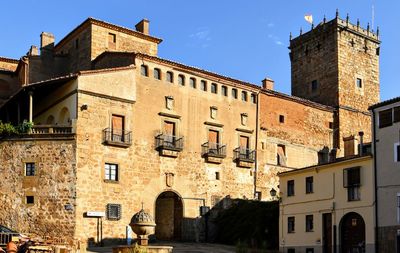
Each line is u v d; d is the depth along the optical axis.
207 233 53.84
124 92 49.78
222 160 56.38
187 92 54.88
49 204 44.94
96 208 46.09
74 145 45.81
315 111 67.75
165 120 52.56
